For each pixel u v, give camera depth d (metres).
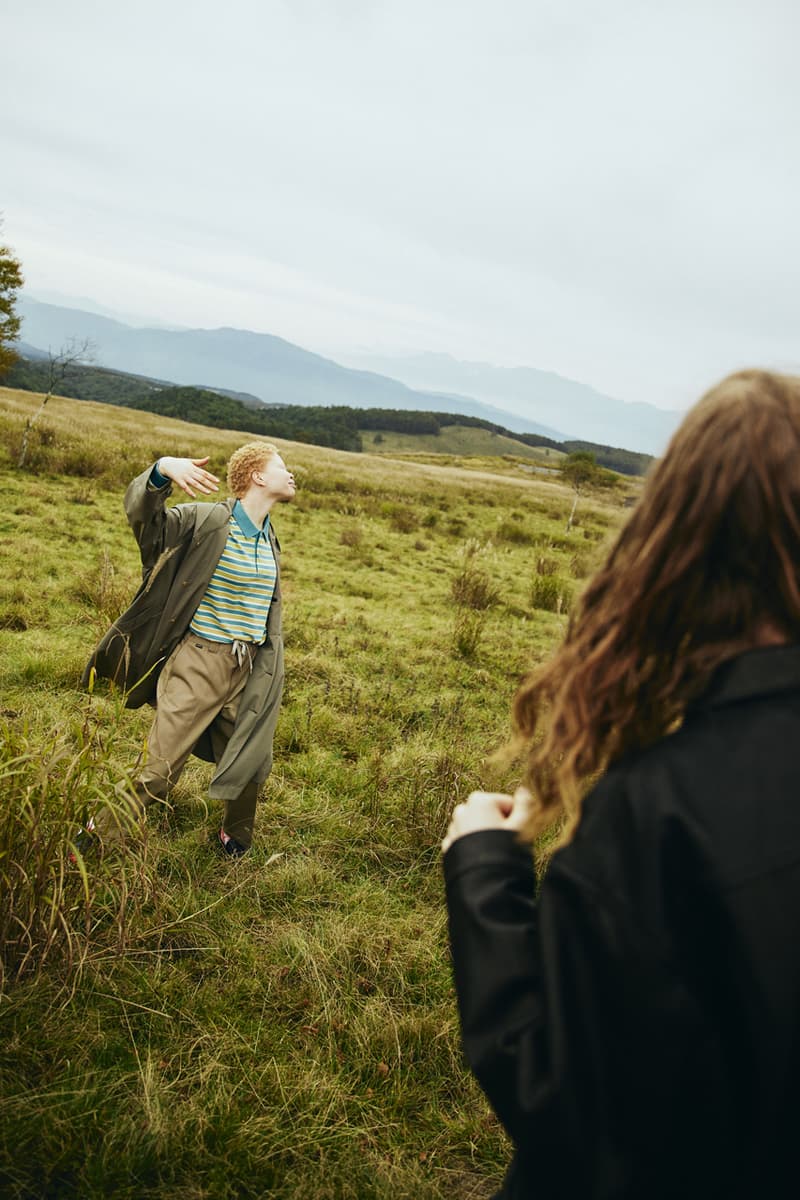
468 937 0.85
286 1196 1.95
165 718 3.12
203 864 3.38
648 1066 0.64
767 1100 0.63
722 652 0.77
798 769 0.68
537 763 0.90
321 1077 2.34
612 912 0.68
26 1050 2.18
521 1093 0.70
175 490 17.20
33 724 4.30
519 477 79.31
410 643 8.13
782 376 0.81
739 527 0.74
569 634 0.92
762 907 0.64
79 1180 1.88
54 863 2.46
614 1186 0.65
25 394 50.78
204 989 2.62
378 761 4.47
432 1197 2.03
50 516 11.05
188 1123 2.07
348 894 3.40
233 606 3.16
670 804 0.70
